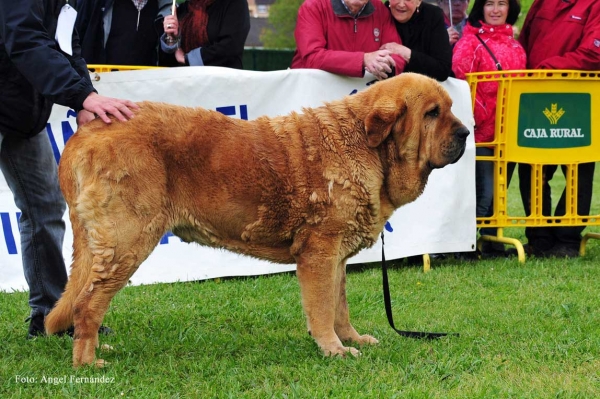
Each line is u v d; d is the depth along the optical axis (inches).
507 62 278.8
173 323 195.2
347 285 241.3
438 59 259.8
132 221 151.5
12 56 154.4
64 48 163.6
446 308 211.2
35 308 182.1
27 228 179.9
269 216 160.4
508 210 397.4
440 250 266.8
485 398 136.7
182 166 155.6
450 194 267.0
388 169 167.2
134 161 150.7
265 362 162.2
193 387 145.5
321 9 259.9
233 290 232.7
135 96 238.8
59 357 163.8
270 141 161.0
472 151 268.4
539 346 170.4
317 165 159.9
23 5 152.8
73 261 157.0
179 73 240.5
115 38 259.4
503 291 231.5
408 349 168.1
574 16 276.7
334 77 252.2
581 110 275.7
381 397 137.2
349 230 162.4
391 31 261.7
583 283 239.3
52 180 180.2
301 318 201.0
